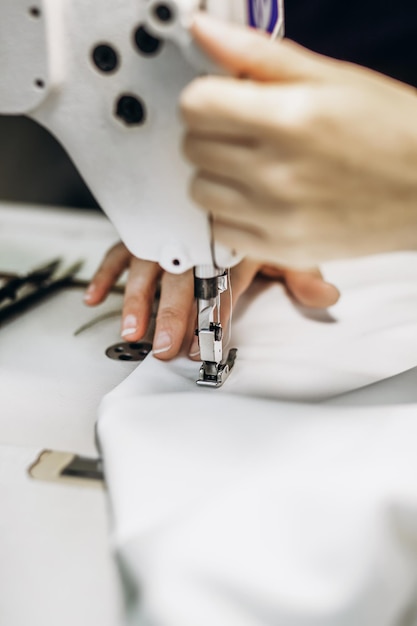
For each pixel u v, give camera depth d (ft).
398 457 1.79
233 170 1.69
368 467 1.76
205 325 2.27
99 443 1.98
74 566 1.79
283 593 1.50
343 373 2.47
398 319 2.89
